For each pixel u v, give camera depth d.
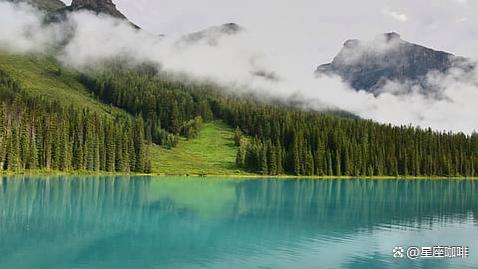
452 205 99.75
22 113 175.38
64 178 154.38
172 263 45.97
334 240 58.19
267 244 55.06
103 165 188.75
